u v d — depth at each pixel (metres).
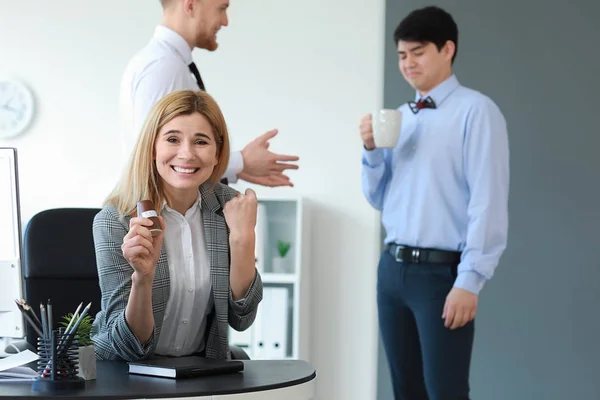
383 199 4.35
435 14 4.08
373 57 5.61
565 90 5.35
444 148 4.02
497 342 5.38
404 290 4.06
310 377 2.25
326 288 5.60
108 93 5.77
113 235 2.57
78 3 5.78
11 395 1.91
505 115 5.40
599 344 5.29
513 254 5.38
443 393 3.97
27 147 5.78
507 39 5.41
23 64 5.80
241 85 5.70
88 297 3.24
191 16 3.57
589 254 5.31
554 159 5.36
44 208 5.77
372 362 5.56
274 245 5.50
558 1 5.36
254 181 3.70
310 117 5.65
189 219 2.73
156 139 2.59
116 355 2.54
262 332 5.34
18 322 2.59
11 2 5.80
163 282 2.60
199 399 1.98
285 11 5.68
